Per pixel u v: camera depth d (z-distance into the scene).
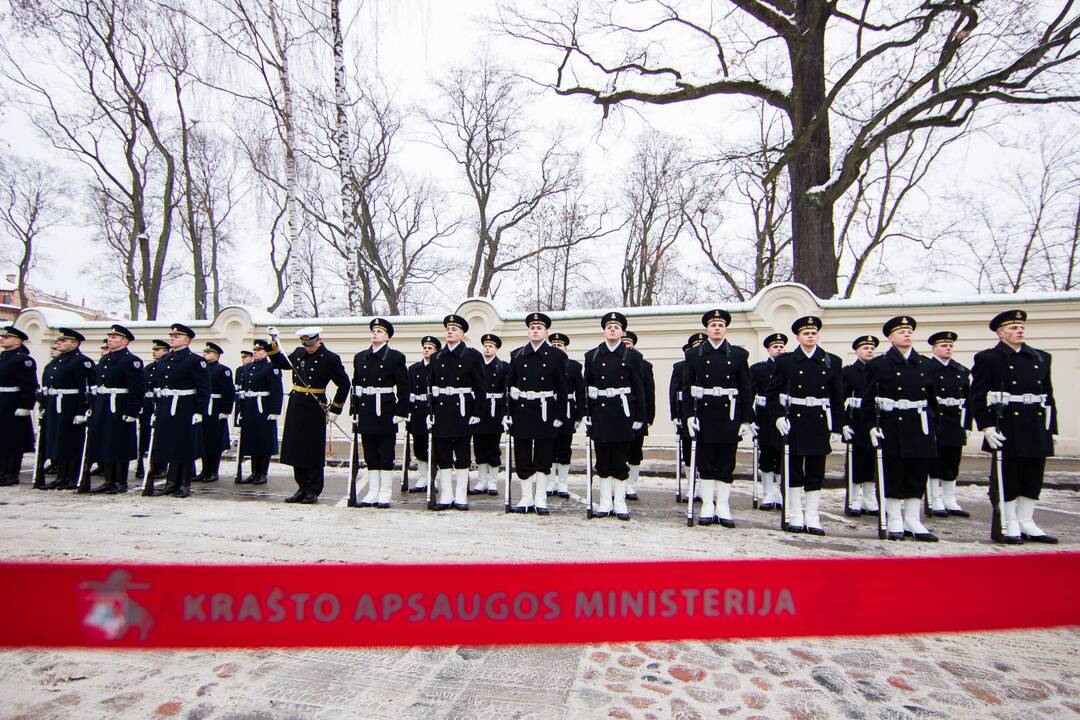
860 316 10.77
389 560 4.22
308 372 6.82
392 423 6.59
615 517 6.23
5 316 41.00
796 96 13.11
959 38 11.28
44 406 8.12
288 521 5.65
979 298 10.38
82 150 20.58
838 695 2.70
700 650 3.13
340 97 12.67
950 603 3.04
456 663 2.93
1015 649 3.20
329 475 9.23
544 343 6.67
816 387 5.73
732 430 5.80
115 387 7.33
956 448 6.71
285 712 2.46
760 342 11.17
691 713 2.51
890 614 3.02
